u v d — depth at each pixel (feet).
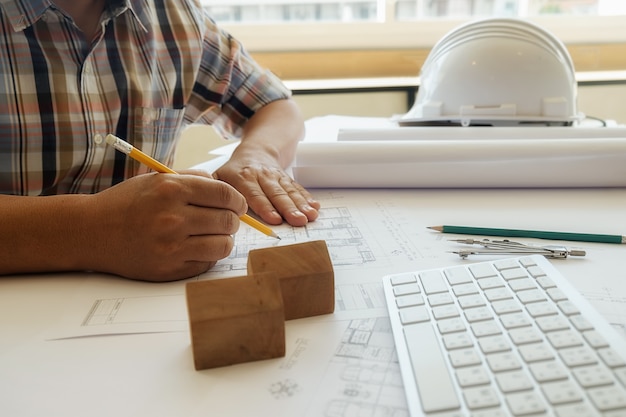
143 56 2.40
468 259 1.55
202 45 2.78
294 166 2.32
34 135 2.11
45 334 1.22
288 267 1.25
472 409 0.87
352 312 1.28
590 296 1.28
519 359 0.98
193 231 1.48
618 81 4.57
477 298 1.23
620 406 0.83
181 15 2.62
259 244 1.74
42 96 2.10
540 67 2.83
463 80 2.91
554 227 1.80
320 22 4.88
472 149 2.21
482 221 1.88
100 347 1.17
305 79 4.88
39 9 2.00
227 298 1.09
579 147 2.16
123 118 2.38
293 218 1.91
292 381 1.02
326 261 1.26
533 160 2.17
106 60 2.28
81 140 2.21
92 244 1.49
